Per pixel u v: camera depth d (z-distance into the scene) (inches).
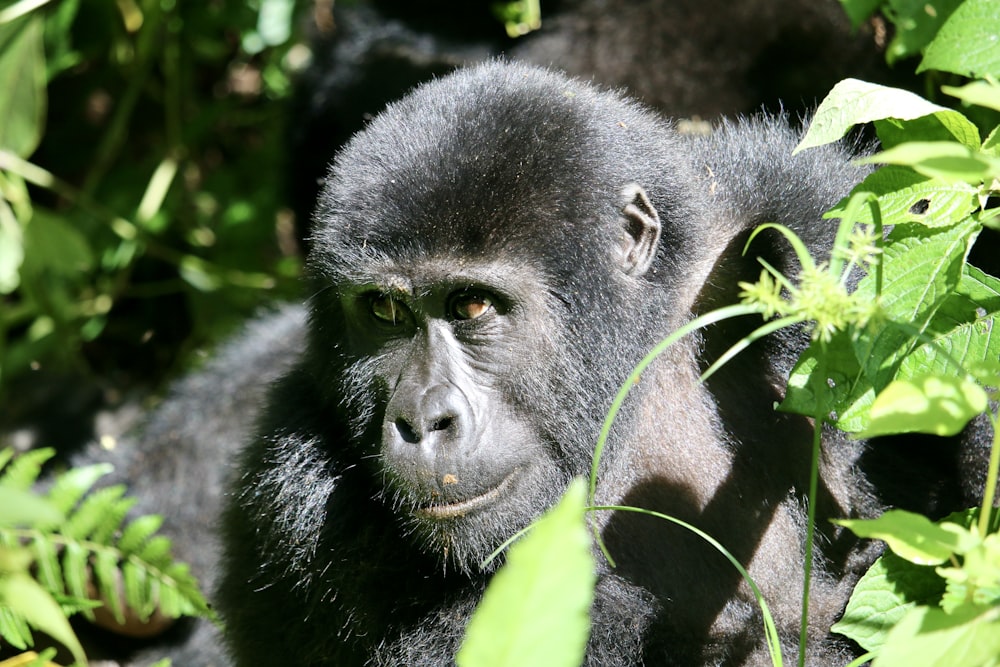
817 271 216.5
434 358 296.2
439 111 303.6
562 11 553.0
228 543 343.3
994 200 316.5
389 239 291.4
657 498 323.6
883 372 250.1
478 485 292.4
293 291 584.1
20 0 466.6
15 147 478.3
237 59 640.4
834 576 324.5
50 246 525.7
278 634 329.4
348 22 620.4
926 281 251.1
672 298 322.3
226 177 618.8
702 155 350.3
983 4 274.2
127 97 593.3
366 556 318.0
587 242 299.7
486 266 291.6
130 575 310.8
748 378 328.5
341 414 318.0
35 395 557.3
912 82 421.7
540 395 301.3
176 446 498.9
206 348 586.6
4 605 267.1
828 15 469.4
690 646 311.1
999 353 255.6
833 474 325.1
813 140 246.4
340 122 582.9
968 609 191.0
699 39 491.8
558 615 149.8
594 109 317.1
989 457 316.8
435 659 307.4
